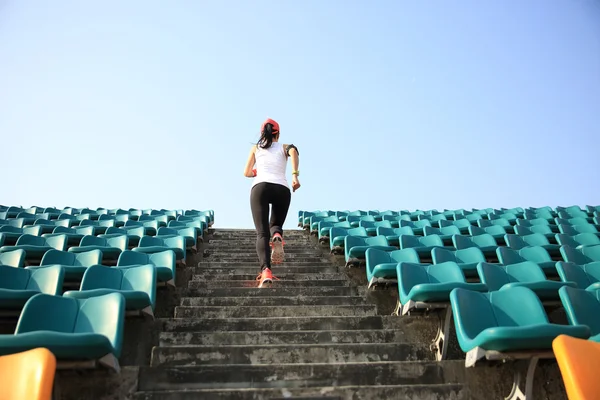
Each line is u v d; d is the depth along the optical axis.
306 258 8.10
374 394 2.88
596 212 12.12
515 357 2.81
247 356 3.51
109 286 4.05
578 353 2.33
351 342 3.98
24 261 4.94
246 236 11.09
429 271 4.51
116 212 12.60
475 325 3.17
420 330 4.21
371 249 5.42
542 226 9.16
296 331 3.97
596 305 3.46
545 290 3.73
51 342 2.36
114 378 2.96
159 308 4.98
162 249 5.76
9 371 2.11
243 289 5.47
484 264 4.47
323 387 2.88
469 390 3.06
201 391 2.82
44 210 12.20
